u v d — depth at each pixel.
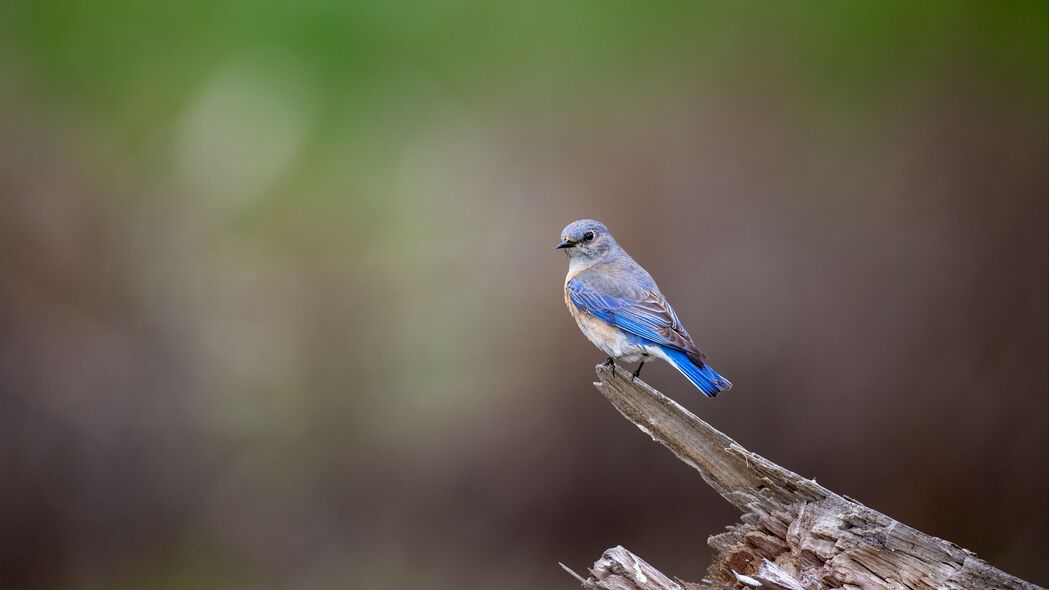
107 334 16.89
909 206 16.64
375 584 16.12
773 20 19.05
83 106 18.91
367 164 19.00
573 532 16.48
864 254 16.36
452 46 20.28
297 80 19.48
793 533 7.17
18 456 16.39
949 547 6.78
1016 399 16.05
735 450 7.61
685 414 7.95
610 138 17.66
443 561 16.48
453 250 17.47
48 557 16.39
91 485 16.66
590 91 18.86
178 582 16.30
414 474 17.00
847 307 16.22
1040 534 15.81
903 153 17.02
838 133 17.44
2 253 16.69
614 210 16.77
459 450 16.83
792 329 16.16
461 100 19.61
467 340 16.91
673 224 16.56
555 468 16.48
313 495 17.09
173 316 17.19
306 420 17.17
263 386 17.20
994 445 16.08
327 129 19.20
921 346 16.17
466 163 18.45
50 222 17.14
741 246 16.41
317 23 19.88
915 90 17.73
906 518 16.09
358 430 17.12
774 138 17.41
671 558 16.08
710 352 16.12
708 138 17.42
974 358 16.14
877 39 18.52
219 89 19.19
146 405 16.94
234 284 17.52
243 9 20.03
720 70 18.53
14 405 16.44
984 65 17.61
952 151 16.91
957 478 16.08
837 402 16.09
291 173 18.53
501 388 16.64
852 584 6.86
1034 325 16.08
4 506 16.30
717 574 7.45
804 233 16.50
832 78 18.19
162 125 18.94
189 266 17.52
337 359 17.30
